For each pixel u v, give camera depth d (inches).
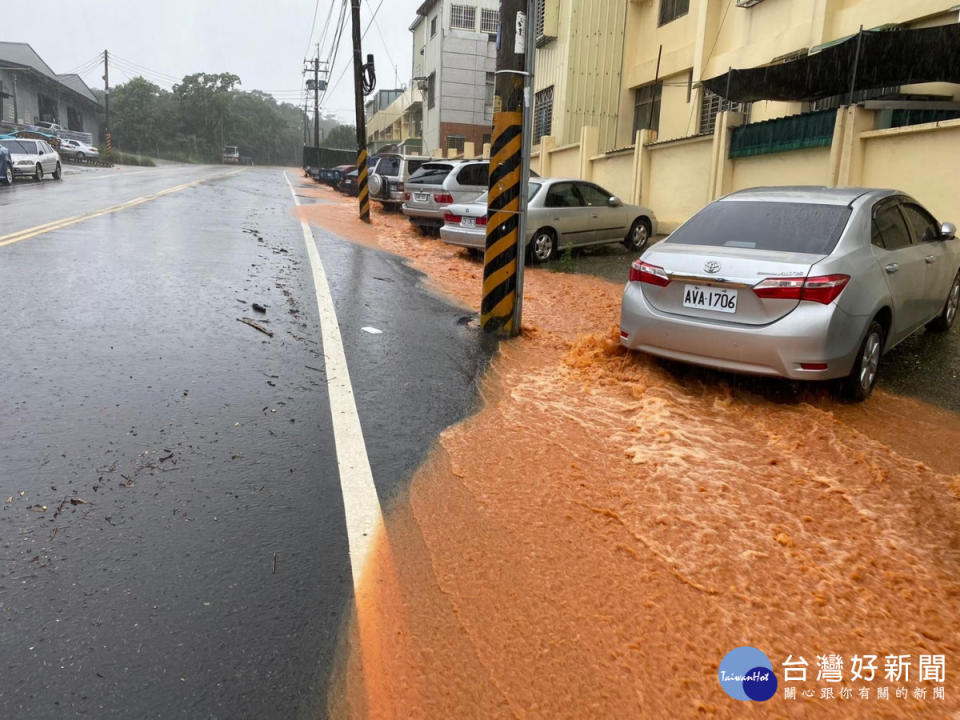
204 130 3762.3
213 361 215.9
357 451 162.2
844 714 92.5
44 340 222.2
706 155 532.1
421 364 229.8
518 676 96.3
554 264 459.8
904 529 136.1
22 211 566.6
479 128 1547.7
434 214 573.9
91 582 111.3
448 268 436.5
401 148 1843.0
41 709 87.7
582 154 729.6
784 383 214.8
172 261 371.6
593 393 206.7
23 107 2174.0
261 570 117.0
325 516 134.3
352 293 333.1
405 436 172.1
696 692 94.6
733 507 141.9
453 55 1510.8
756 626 107.6
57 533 123.3
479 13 1514.5
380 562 120.7
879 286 201.8
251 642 101.0
